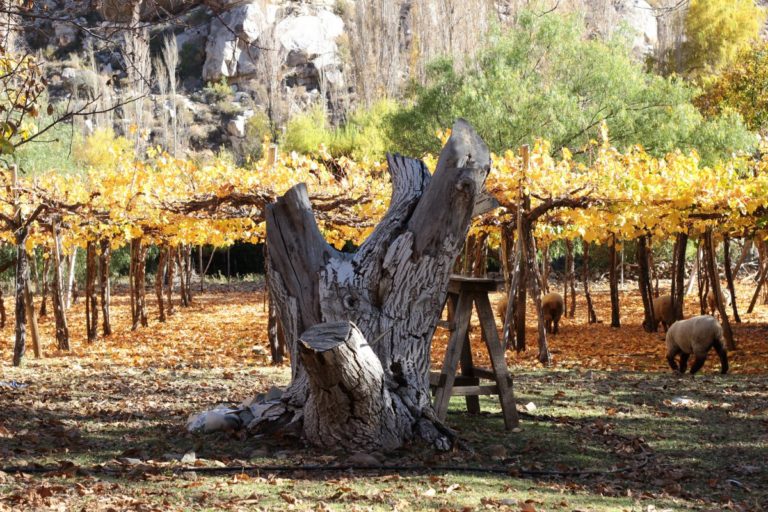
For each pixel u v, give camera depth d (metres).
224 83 65.88
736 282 34.31
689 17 51.81
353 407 6.23
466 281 7.49
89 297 16.91
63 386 9.85
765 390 10.13
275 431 6.79
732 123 27.20
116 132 56.88
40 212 13.65
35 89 6.72
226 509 4.79
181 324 21.25
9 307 26.22
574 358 14.39
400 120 28.38
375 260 6.82
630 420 8.09
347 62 70.06
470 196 6.59
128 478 5.49
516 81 26.48
